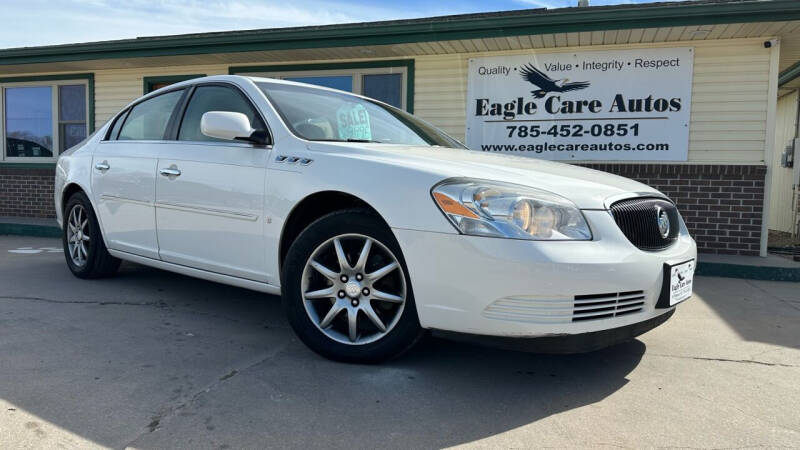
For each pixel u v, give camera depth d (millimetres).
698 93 6891
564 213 2605
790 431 2402
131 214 4164
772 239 9500
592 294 2545
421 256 2652
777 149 11500
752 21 5918
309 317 3035
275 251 3207
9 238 8195
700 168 6809
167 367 2916
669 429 2396
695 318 4258
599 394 2752
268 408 2479
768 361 3297
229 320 3809
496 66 7547
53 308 3961
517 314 2500
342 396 2625
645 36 6664
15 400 2475
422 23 6828
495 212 2547
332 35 7207
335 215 2936
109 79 9398
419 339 2871
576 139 7312
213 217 3518
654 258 2787
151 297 4355
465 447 2199
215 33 7977
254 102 3570
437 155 3180
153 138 4160
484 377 2914
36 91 9961
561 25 6406
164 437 2201
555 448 2207
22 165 9828
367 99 4305
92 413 2377
